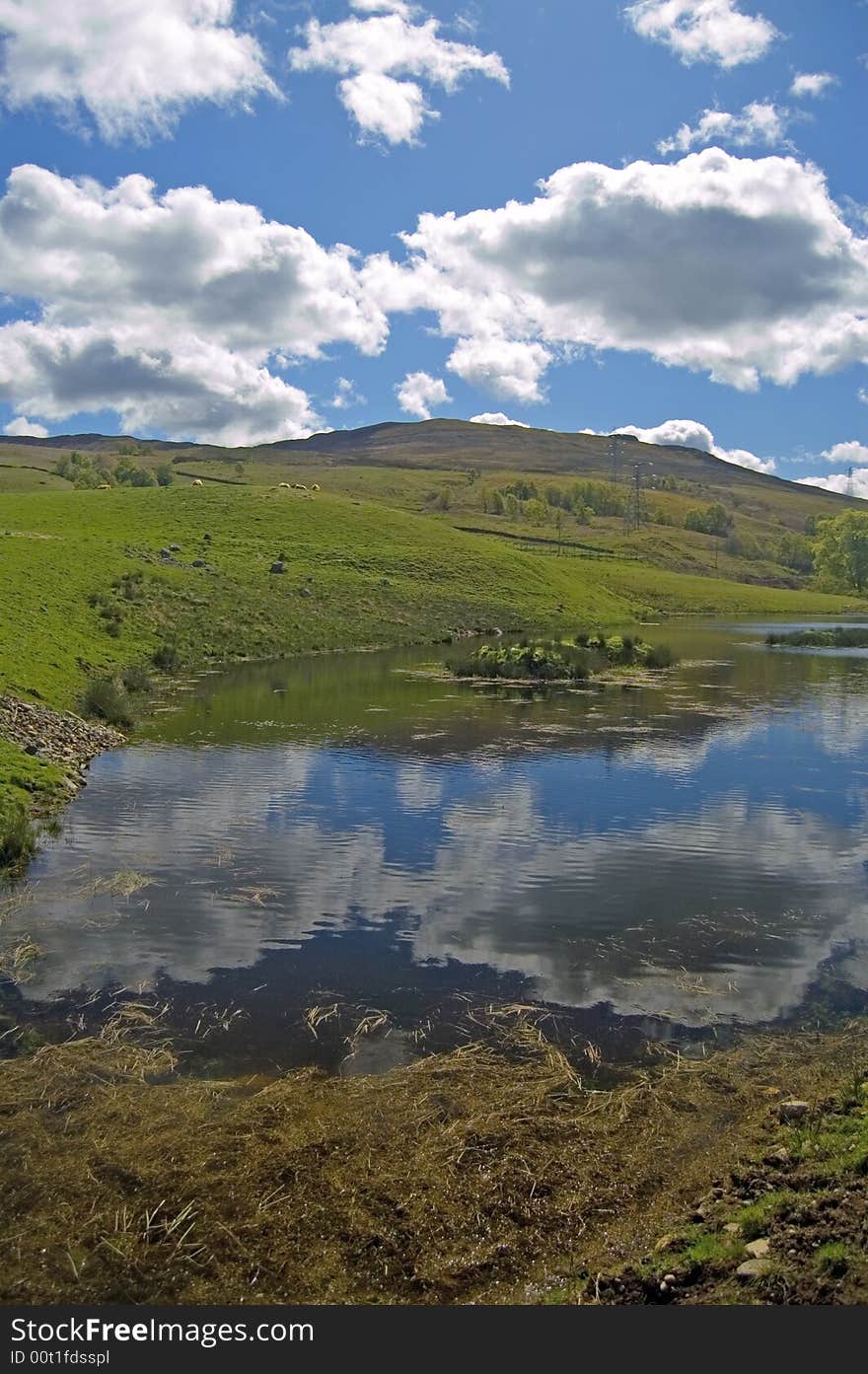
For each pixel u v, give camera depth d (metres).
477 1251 6.61
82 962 11.57
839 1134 7.70
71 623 40.84
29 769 20.05
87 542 57.22
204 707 32.50
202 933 12.57
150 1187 7.14
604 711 32.50
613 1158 7.63
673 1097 8.55
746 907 13.80
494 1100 8.44
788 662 51.44
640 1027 10.07
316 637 53.97
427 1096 8.48
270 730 28.14
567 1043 9.69
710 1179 7.40
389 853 16.23
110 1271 6.36
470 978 11.29
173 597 51.88
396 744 26.12
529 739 27.06
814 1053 9.44
